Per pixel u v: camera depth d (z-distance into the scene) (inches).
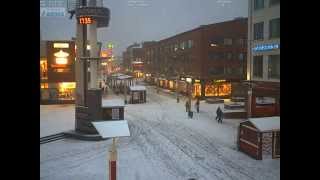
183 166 795.4
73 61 2101.4
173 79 2878.9
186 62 2549.2
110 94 2674.7
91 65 1176.8
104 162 834.8
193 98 2330.2
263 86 1393.9
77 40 1192.2
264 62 1396.4
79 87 1185.4
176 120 1472.7
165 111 1764.3
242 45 2303.2
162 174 736.3
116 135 514.0
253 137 863.7
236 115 1519.4
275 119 867.4
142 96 2137.1
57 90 2094.0
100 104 1155.3
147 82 3882.9
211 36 2257.6
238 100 2021.4
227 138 1101.7
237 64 2300.7
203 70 2255.2
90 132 1139.9
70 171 758.5
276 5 1336.1
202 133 1182.9
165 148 979.9
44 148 997.2
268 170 748.0
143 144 1028.5
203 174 730.8
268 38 1375.5
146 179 703.1
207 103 2087.8
